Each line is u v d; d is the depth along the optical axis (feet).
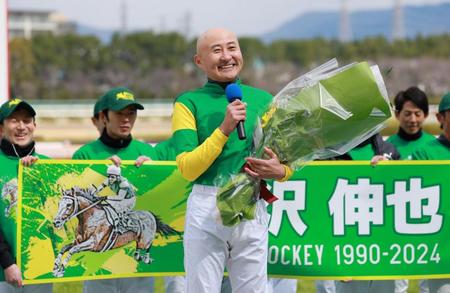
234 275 25.02
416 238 31.32
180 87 300.20
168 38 318.24
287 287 32.60
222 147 23.82
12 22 529.86
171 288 33.40
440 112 32.65
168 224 30.42
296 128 23.94
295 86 24.23
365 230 31.14
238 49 25.26
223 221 24.08
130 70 307.58
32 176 29.04
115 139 31.65
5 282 28.68
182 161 24.08
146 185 30.27
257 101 25.43
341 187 31.01
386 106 23.67
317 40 369.30
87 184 29.68
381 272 31.22
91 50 304.71
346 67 23.63
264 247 24.94
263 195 24.89
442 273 31.50
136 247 30.27
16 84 279.08
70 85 295.48
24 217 28.96
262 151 24.32
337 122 23.82
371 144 32.35
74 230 29.58
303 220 30.96
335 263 31.09
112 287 30.63
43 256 29.22
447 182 31.37
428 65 318.65
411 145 38.60
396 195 31.22
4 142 29.32
